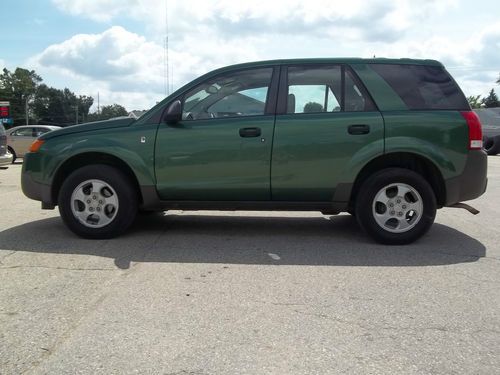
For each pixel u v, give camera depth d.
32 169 5.59
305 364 2.80
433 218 5.30
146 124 5.43
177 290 3.94
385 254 5.02
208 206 5.49
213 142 5.31
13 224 6.37
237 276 4.29
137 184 5.61
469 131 5.22
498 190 10.08
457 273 4.41
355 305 3.65
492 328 3.28
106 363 2.81
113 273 4.35
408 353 2.94
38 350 2.96
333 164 5.25
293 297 3.80
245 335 3.16
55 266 4.54
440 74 5.42
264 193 5.37
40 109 112.69
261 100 5.40
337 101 5.35
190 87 5.50
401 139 5.18
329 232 6.03
